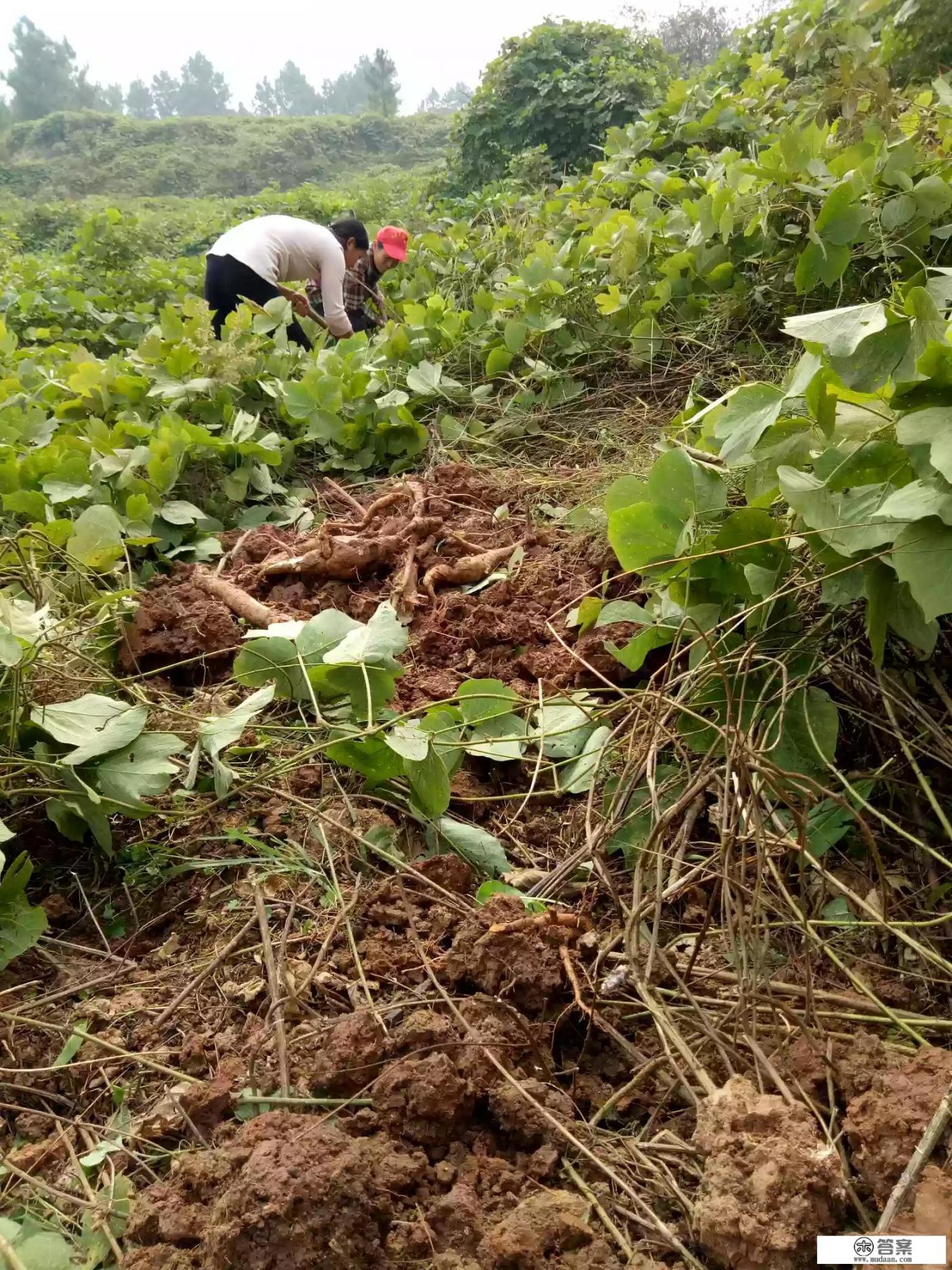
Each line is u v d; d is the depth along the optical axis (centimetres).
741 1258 93
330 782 180
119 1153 118
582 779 172
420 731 165
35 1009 141
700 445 203
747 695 158
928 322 135
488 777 183
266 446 312
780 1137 98
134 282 637
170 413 300
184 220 1072
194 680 221
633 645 175
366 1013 122
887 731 151
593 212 433
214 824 173
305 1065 122
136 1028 137
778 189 314
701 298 344
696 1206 98
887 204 279
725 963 136
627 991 131
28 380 377
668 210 401
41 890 165
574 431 326
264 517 302
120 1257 105
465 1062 117
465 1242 98
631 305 351
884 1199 97
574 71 880
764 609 162
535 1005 127
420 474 327
